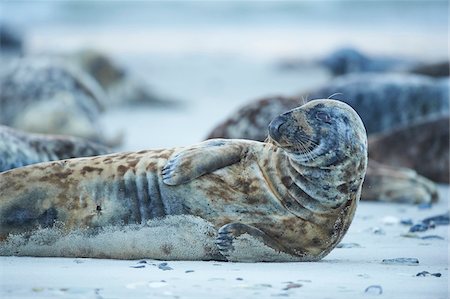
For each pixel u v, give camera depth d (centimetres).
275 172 2281
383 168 3784
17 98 5372
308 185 2258
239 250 2244
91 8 14450
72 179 2277
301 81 9425
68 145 3064
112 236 2258
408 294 2008
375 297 1973
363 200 3644
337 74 8656
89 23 14038
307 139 2248
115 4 14488
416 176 3712
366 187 3634
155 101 7831
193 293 1948
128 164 2288
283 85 9150
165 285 2005
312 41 12450
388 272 2227
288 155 2266
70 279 2042
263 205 2266
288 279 2097
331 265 2294
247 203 2264
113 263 2223
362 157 2283
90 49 7919
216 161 2259
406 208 3472
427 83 5091
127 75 7831
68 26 13788
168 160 2281
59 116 5238
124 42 12562
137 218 2256
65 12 14362
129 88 7794
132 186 2266
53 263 2206
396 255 2491
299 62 10800
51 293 1928
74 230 2256
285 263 2289
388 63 8731
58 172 2286
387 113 5044
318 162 2247
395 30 12912
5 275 2069
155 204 2256
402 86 5053
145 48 12094
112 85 7762
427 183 3656
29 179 2277
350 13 13938
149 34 13275
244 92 8669
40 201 2262
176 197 2253
